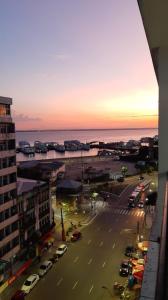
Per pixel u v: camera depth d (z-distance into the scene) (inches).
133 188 2527.1
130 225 1649.9
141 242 1315.2
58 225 1647.4
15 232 1141.7
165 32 101.9
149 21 96.0
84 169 3444.9
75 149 7470.5
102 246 1370.6
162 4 87.0
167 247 79.1
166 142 114.3
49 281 1066.7
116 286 1004.6
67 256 1270.9
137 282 1018.1
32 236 1286.9
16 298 938.7
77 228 1608.0
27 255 1202.0
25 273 1122.7
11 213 1119.6
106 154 5393.7
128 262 1155.3
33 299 957.2
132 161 4323.3
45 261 1194.6
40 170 2760.8
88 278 1085.1
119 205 2047.2
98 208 1975.9
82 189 2183.8
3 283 1011.3
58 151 7303.2
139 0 85.8
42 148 7126.0
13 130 1141.7
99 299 951.0
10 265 1060.5
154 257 93.0
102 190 2436.0
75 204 1974.7
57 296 972.6
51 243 1378.0
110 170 3484.3
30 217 1286.9
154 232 108.4
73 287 1024.2
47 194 1480.1
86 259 1240.8
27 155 6545.3
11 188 1121.4
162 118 114.0
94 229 1596.9
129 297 940.6
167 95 112.8
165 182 115.6
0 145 1061.8
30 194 1296.8
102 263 1202.6
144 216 1752.0
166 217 94.3
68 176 2979.8
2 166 1072.2
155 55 125.6
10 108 1141.7
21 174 2716.5
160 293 59.9
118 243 1403.8
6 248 1086.4
